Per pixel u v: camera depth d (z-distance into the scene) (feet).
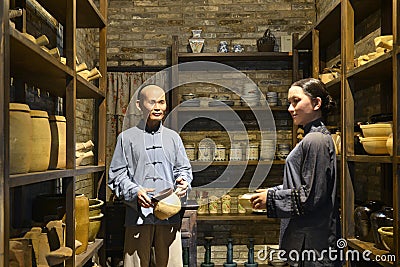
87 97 13.00
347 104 11.17
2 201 5.58
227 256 17.12
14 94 9.61
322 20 13.50
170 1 18.08
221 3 18.12
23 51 6.86
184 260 15.70
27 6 10.34
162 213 11.01
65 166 9.09
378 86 12.20
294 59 17.20
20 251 6.67
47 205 10.07
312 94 10.18
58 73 8.90
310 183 9.57
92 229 11.24
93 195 16.90
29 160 6.77
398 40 8.41
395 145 8.41
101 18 12.20
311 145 9.62
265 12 18.10
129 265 11.84
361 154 11.13
